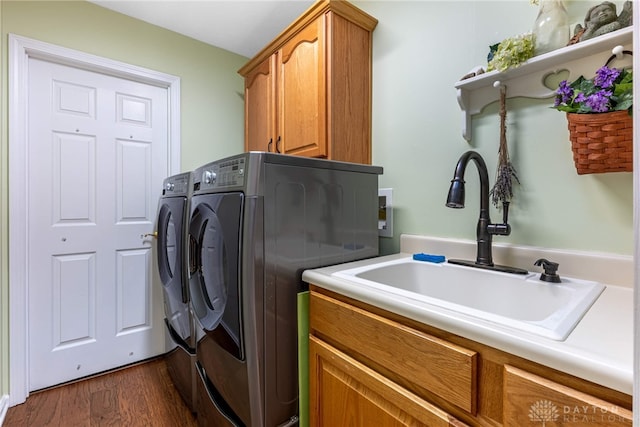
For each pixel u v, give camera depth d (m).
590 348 0.46
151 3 1.86
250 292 0.92
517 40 0.98
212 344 1.13
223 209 1.02
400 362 0.69
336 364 0.86
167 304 1.80
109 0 1.84
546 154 1.02
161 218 1.88
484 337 0.54
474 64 1.21
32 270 1.70
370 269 1.05
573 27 0.96
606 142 0.80
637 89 0.33
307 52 1.56
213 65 2.35
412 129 1.43
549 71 0.98
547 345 0.48
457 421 0.59
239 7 1.91
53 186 1.77
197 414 1.39
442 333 0.62
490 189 1.15
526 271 0.96
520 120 1.07
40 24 1.69
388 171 1.54
